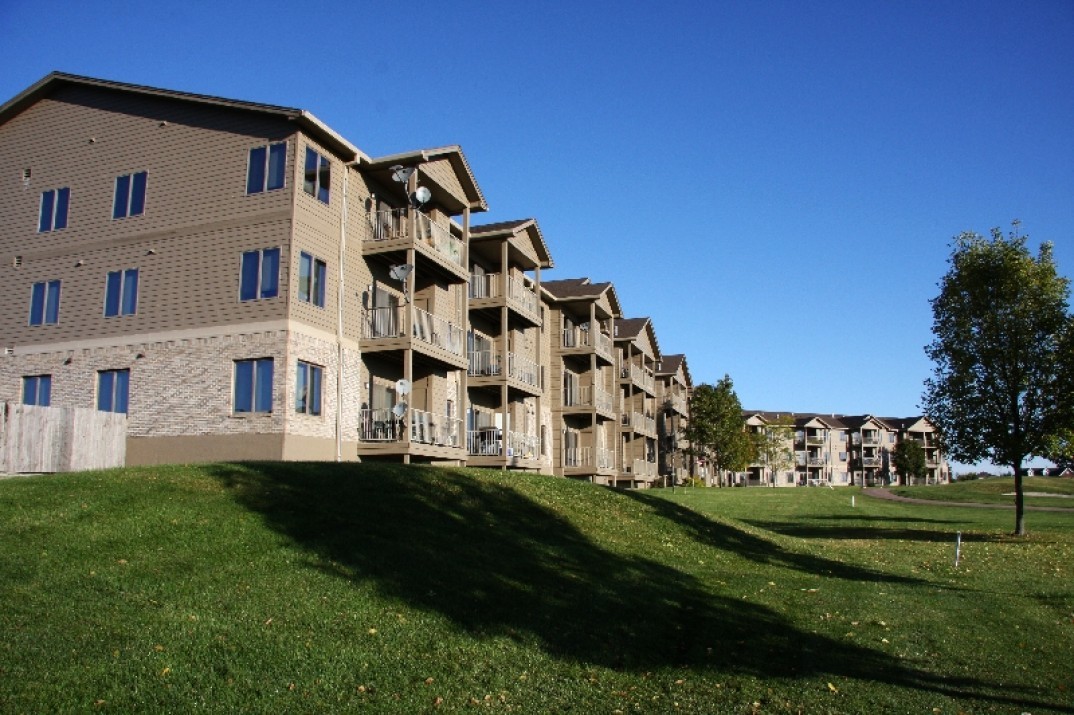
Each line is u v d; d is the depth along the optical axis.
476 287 36.69
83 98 28.94
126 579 11.16
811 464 119.56
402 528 15.01
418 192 27.77
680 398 78.06
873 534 33.12
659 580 15.56
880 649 12.35
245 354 24.69
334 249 26.61
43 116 29.58
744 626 13.12
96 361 26.94
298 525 14.08
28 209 29.19
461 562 13.89
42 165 29.27
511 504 19.22
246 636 9.91
